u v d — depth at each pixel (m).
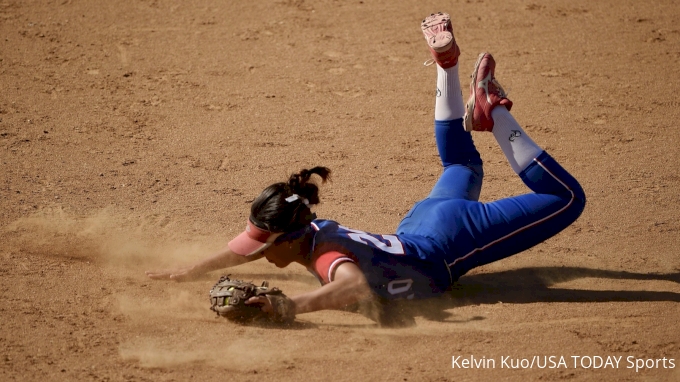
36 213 17.67
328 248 13.29
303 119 25.03
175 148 22.41
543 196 14.20
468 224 14.02
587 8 37.12
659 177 20.91
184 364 11.84
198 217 17.92
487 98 14.62
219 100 26.52
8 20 33.72
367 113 25.72
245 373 11.63
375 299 13.68
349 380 11.51
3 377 11.30
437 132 16.03
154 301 13.95
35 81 27.50
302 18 35.28
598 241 17.06
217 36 32.97
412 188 20.02
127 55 30.50
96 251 15.93
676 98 27.36
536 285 15.03
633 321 13.52
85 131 23.39
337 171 21.03
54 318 13.11
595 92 27.89
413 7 37.06
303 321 13.45
